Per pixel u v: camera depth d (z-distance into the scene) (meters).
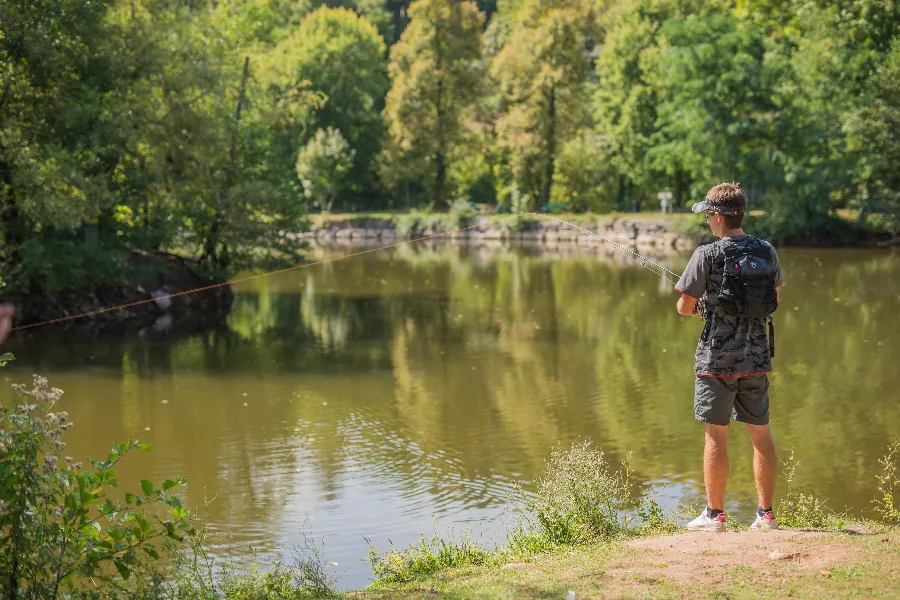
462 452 13.22
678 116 50.47
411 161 71.50
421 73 69.56
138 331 25.19
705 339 5.70
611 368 19.33
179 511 5.04
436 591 5.23
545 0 65.50
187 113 27.89
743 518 9.97
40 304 25.95
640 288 33.72
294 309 29.48
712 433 5.80
